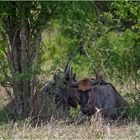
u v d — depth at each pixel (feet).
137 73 172.45
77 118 136.98
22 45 133.18
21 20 131.75
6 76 136.26
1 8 127.85
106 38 150.71
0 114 136.46
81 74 190.60
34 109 135.13
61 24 135.54
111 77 163.43
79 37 152.46
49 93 139.03
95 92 144.77
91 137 116.78
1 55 137.49
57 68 141.08
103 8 167.12
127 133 121.90
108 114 145.89
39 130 121.49
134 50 182.91
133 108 144.05
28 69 133.39
